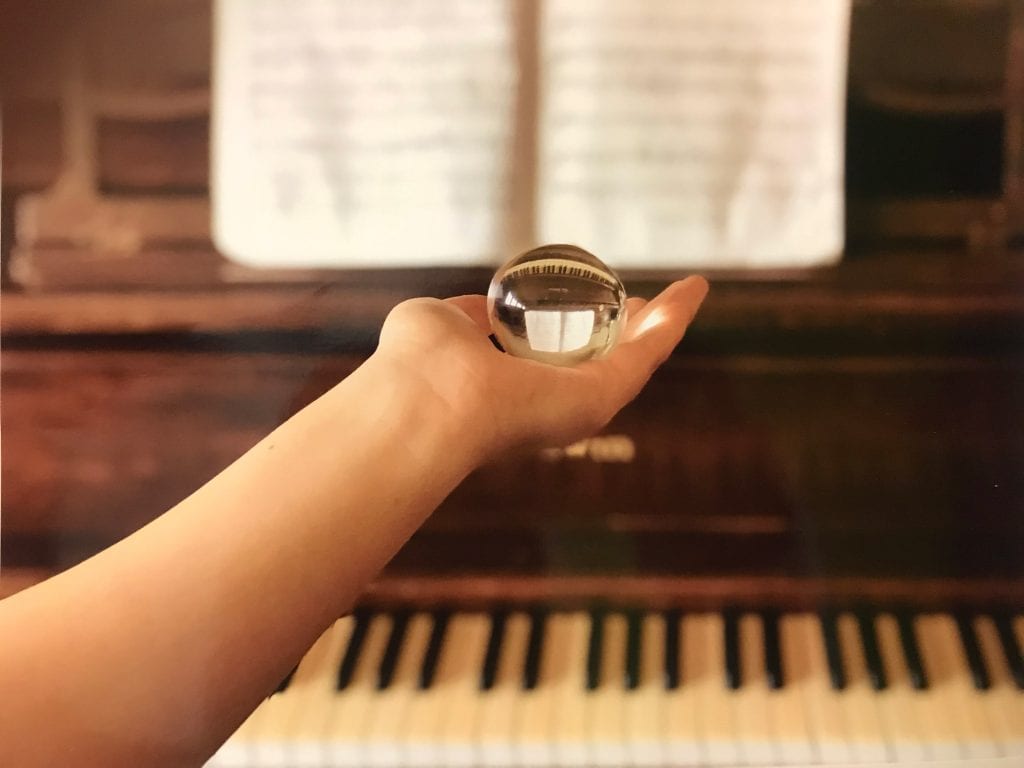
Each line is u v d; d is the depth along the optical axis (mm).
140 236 685
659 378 663
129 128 687
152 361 679
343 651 673
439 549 672
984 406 648
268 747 648
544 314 475
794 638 654
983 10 646
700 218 667
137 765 366
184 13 680
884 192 660
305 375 678
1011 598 641
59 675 356
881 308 657
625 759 636
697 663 654
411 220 679
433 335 456
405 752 644
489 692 657
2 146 687
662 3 658
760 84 660
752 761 631
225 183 686
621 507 661
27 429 678
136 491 673
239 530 393
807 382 658
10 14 680
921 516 646
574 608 668
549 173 674
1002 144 653
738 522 657
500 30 667
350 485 408
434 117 675
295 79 680
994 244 653
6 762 341
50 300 682
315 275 681
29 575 671
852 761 625
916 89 655
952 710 632
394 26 675
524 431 469
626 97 665
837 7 651
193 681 374
